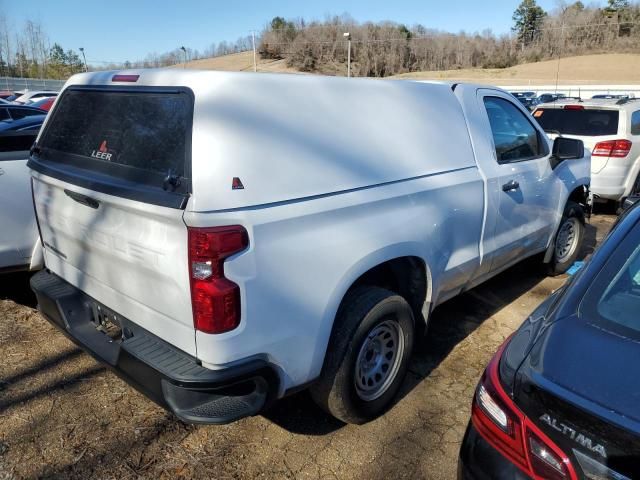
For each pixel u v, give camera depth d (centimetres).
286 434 289
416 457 273
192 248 204
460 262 345
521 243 425
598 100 801
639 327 182
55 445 274
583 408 151
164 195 209
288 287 228
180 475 257
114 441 278
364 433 291
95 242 256
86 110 275
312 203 234
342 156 253
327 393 267
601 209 848
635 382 158
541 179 432
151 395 228
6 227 390
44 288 301
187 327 218
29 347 370
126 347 236
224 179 205
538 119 809
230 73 220
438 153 321
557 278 527
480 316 439
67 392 319
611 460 141
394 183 281
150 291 231
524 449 161
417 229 294
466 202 338
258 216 212
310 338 243
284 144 227
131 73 251
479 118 364
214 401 223
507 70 8025
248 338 218
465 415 308
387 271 312
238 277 209
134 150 235
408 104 304
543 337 185
